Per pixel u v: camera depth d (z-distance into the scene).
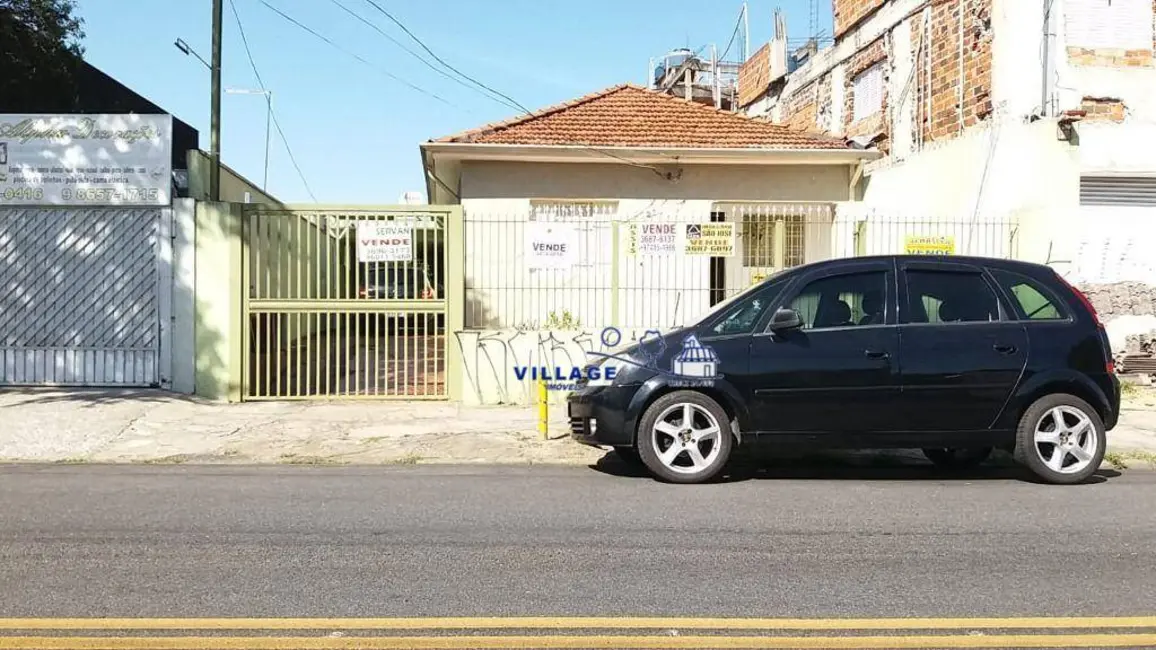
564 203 15.05
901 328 7.52
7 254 11.68
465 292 12.33
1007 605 4.63
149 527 6.07
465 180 14.90
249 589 4.81
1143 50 14.16
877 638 4.20
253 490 7.34
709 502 6.89
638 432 7.56
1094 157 13.92
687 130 15.58
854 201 15.29
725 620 4.40
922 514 6.52
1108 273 13.73
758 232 15.14
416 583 4.92
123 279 11.76
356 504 6.80
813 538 5.85
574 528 6.08
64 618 4.38
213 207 11.74
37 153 11.62
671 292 12.31
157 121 11.66
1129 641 4.18
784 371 7.41
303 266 12.59
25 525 6.12
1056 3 14.03
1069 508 6.73
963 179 15.29
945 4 15.98
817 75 21.67
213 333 11.74
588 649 4.05
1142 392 12.52
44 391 11.44
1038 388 7.52
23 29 19.23
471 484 7.61
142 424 10.23
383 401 11.91
